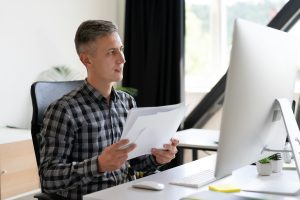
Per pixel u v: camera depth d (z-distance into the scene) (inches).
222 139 43.0
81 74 142.9
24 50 128.0
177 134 112.7
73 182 53.8
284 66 49.1
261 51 43.9
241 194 49.2
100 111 64.4
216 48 156.3
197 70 159.9
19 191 97.8
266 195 48.8
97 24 62.7
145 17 152.8
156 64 150.1
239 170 62.3
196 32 158.9
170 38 146.1
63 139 59.0
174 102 147.4
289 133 46.7
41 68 133.6
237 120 43.0
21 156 98.3
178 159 140.9
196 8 158.2
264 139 49.0
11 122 124.3
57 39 139.3
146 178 57.9
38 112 63.8
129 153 52.7
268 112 47.4
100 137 63.5
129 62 156.5
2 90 121.6
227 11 154.2
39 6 132.6
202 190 51.4
